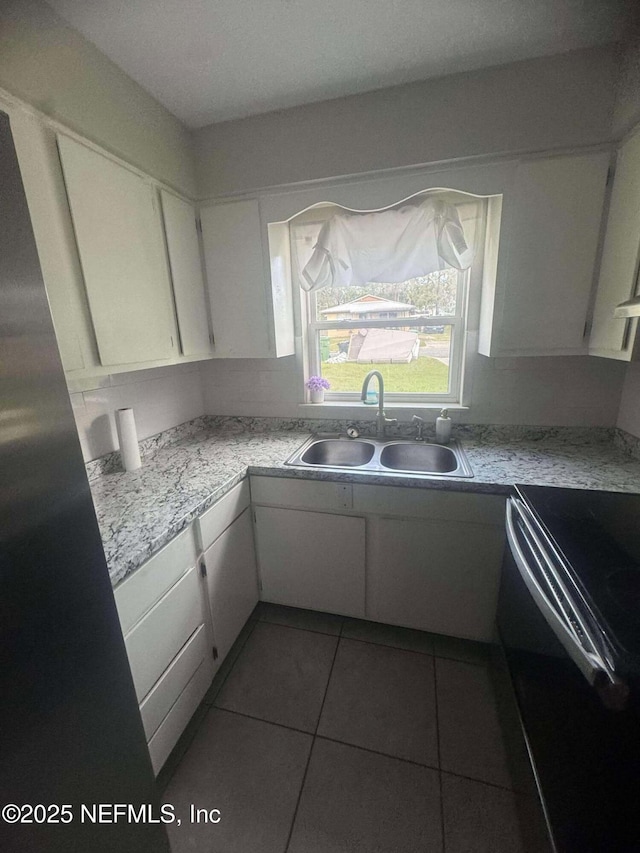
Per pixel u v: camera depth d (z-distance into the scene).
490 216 1.62
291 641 1.70
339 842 1.02
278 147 1.63
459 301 1.89
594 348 1.43
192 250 1.74
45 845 0.62
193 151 1.73
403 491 1.49
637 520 1.07
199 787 1.16
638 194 1.17
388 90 1.48
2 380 0.54
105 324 1.25
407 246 1.70
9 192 0.56
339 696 1.44
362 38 1.23
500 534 1.43
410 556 1.56
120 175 1.30
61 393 0.64
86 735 0.72
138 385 1.75
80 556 0.69
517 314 1.52
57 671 0.65
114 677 0.79
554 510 1.13
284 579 1.78
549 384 1.75
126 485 1.46
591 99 1.32
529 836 1.02
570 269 1.43
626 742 0.61
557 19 1.17
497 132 1.41
